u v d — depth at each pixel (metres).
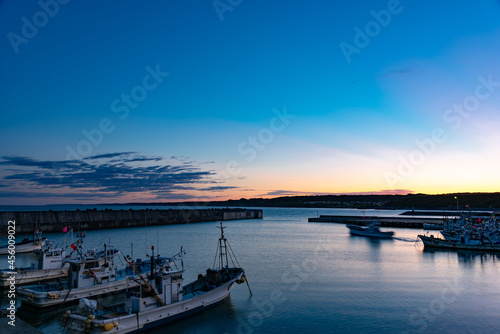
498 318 36.34
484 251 83.56
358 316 36.94
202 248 89.50
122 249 85.31
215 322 34.84
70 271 39.97
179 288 34.69
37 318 35.16
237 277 41.25
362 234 123.50
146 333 31.42
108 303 39.56
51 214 125.25
